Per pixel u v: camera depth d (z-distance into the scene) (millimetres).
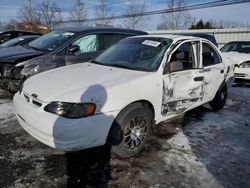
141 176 2949
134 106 3256
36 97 3023
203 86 4410
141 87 3307
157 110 3602
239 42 10266
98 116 2877
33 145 3514
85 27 6430
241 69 8562
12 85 5113
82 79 3256
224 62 5168
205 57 4656
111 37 6395
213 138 4066
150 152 3500
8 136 3736
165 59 3713
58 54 5410
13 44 8219
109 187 2734
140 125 3381
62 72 3641
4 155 3225
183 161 3309
